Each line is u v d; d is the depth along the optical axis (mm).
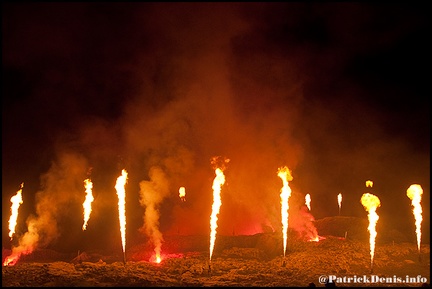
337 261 22672
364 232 31219
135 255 27547
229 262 23656
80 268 21219
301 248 26641
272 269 21734
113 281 19203
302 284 18875
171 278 20312
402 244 27281
